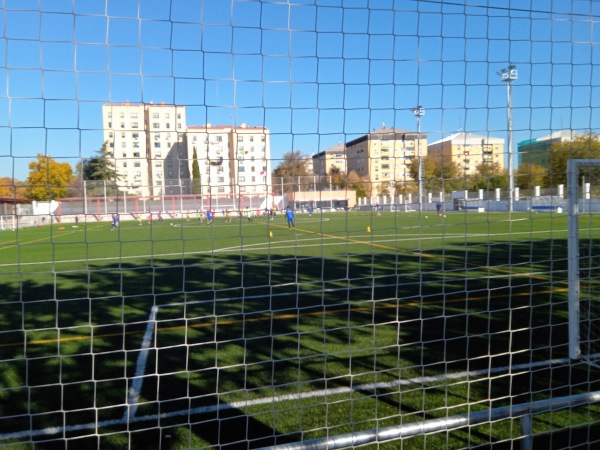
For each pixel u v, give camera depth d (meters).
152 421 3.88
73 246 18.34
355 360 5.13
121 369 5.07
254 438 3.53
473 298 7.99
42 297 9.09
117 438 3.62
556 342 5.51
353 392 4.32
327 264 12.36
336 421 3.78
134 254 15.48
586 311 6.85
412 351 5.35
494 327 6.20
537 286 8.78
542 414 3.88
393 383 4.49
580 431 3.59
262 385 4.53
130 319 7.26
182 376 4.82
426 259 12.66
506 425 3.73
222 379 4.70
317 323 6.71
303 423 3.77
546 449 3.36
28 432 3.73
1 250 17.69
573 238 4.72
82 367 5.15
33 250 17.47
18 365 5.24
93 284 10.38
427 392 4.29
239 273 11.42
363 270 11.27
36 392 4.49
